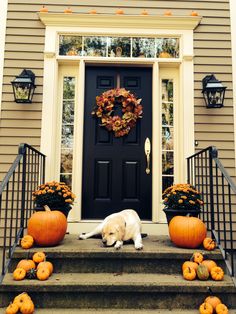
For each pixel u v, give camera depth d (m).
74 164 3.82
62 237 2.89
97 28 3.91
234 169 3.74
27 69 3.82
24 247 2.74
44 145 3.71
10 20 3.90
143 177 3.85
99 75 3.99
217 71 3.89
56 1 3.95
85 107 3.93
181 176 3.76
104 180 3.84
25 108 3.76
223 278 2.56
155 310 2.38
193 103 3.82
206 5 3.97
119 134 3.87
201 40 3.93
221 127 3.80
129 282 2.45
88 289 2.41
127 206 3.81
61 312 2.32
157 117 3.83
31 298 2.40
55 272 2.68
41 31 3.89
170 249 2.80
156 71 3.89
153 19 3.89
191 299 2.43
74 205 3.68
